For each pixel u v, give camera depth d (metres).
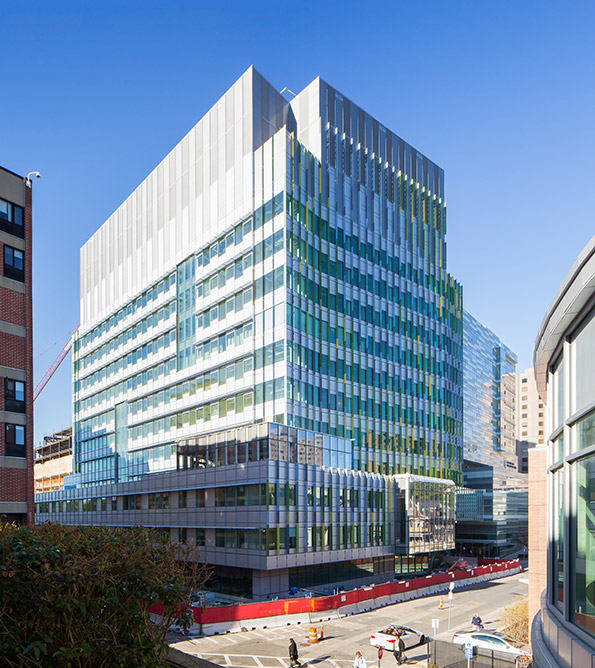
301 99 74.31
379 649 30.98
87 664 12.00
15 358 35.31
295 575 52.66
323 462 57.41
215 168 72.56
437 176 96.19
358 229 75.88
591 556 10.12
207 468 56.47
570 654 10.27
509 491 112.62
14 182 36.78
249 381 64.12
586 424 10.64
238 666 30.31
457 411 95.38
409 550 66.44
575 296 10.09
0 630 11.09
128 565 12.59
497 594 57.28
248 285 65.44
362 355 73.50
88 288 105.19
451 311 97.12
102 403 98.50
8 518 33.66
